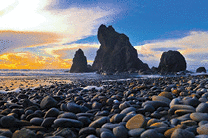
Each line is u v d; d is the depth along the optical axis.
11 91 8.70
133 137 2.29
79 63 67.44
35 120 2.98
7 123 2.72
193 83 8.59
